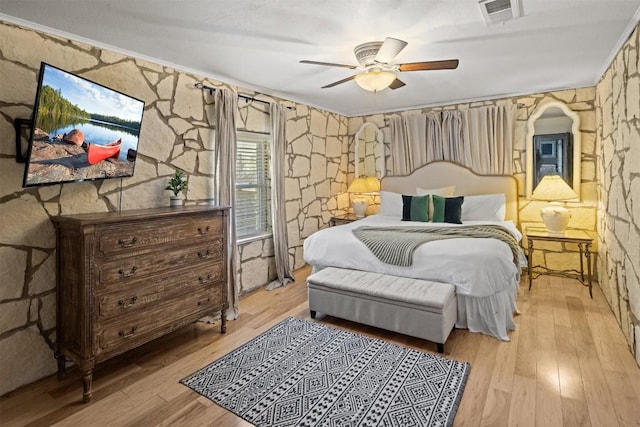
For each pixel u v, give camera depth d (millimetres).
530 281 3848
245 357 2502
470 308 2828
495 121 4543
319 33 2486
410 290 2725
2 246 2139
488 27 2426
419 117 5074
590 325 2891
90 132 2268
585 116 4121
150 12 2156
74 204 2461
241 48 2760
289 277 4371
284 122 4305
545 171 4367
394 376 2213
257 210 4234
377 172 5605
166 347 2682
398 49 2369
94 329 2074
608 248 3352
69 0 1992
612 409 1851
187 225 2629
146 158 2938
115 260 2172
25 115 2215
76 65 2477
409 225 3992
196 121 3361
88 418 1892
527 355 2441
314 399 2000
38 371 2289
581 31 2516
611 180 3195
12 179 2168
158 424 1832
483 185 4652
